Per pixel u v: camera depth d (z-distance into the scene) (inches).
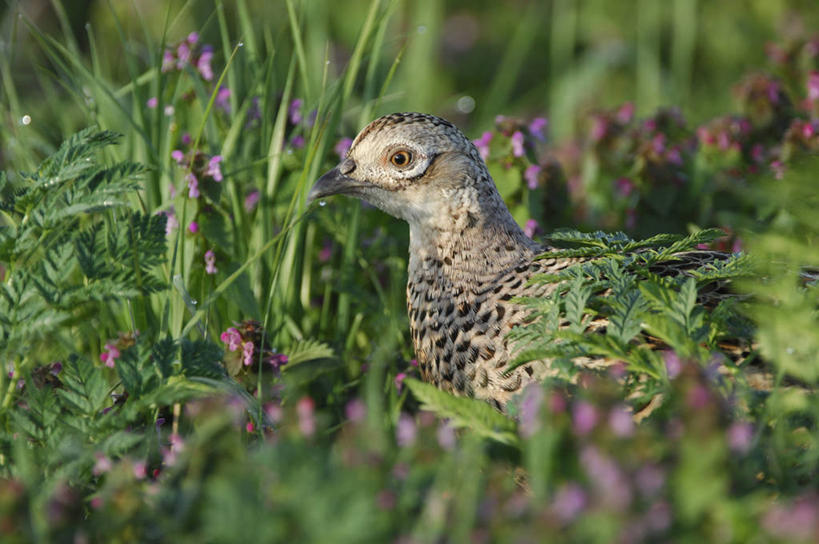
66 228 272.1
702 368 222.7
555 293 265.1
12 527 192.4
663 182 428.8
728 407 215.9
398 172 326.6
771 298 260.7
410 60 644.1
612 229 429.4
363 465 194.9
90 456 221.9
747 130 442.9
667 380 224.1
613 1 727.1
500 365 294.5
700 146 448.8
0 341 245.3
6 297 249.6
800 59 512.1
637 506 179.3
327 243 386.6
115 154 377.7
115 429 233.3
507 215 327.9
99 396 242.7
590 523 174.1
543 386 229.0
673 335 230.7
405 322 368.5
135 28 638.5
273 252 355.3
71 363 245.8
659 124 467.5
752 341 251.3
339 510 176.7
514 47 735.1
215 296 280.7
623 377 233.8
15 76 508.1
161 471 244.1
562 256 296.7
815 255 252.8
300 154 380.2
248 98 372.2
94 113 374.6
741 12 693.3
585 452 189.3
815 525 174.2
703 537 181.6
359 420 217.0
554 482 194.2
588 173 462.9
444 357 312.7
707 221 425.4
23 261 260.8
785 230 285.4
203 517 194.5
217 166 332.8
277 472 188.9
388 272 387.9
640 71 657.0
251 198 372.5
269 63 381.7
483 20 767.7
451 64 733.9
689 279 246.1
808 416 220.2
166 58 387.2
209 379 251.4
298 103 390.3
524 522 186.9
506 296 303.6
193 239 338.6
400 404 301.7
